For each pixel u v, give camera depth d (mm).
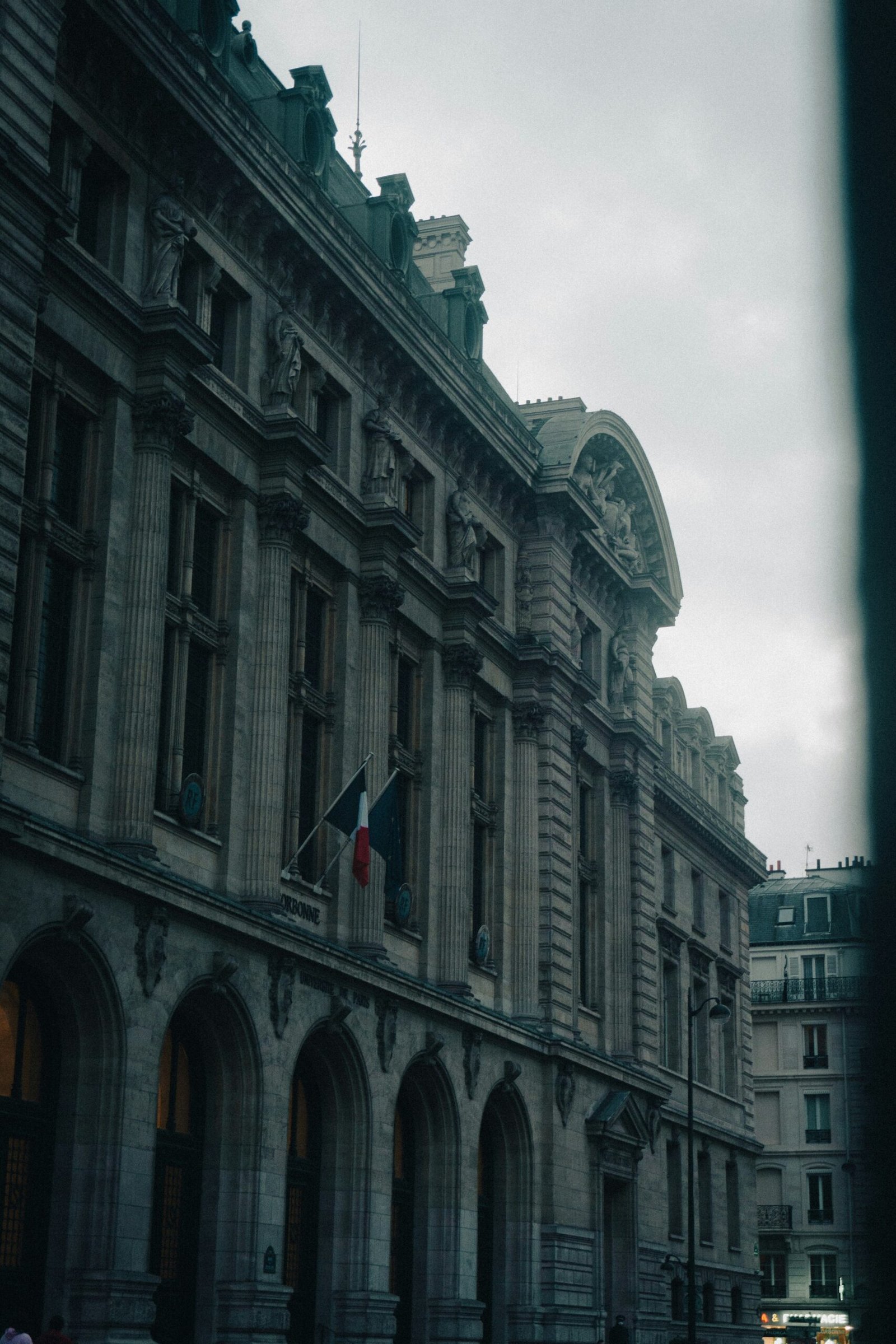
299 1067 38938
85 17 31688
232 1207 34219
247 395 37750
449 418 47906
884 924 5238
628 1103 54250
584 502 54688
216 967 33219
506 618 52344
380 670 42281
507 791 50938
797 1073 98562
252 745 36562
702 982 73688
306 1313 38062
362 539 42625
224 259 37500
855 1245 5977
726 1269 70562
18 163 27906
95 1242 29359
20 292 28109
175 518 35281
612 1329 51750
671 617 65000
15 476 27641
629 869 59938
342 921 39969
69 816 30406
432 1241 43438
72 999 29953
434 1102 44125
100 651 31359
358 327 42688
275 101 41250
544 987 50438
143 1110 30672
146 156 34469
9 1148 28906
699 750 78375
